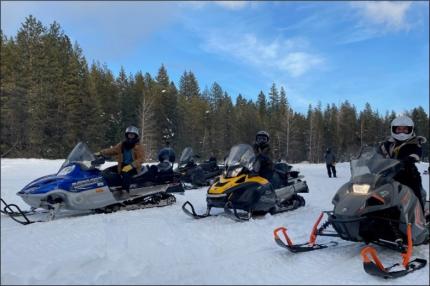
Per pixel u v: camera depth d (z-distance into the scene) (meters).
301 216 8.20
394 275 4.40
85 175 7.91
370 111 93.50
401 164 5.18
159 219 7.53
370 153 5.39
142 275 4.31
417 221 5.10
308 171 27.77
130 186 8.72
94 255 4.84
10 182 13.63
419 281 4.38
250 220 7.50
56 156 41.44
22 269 4.47
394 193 4.97
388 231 5.14
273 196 8.15
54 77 43.31
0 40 42.53
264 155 8.52
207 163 14.66
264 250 5.55
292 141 71.62
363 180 5.09
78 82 46.84
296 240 6.18
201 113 66.75
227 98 83.75
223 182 7.75
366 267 4.45
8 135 39.81
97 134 47.16
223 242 5.90
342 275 4.56
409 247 4.74
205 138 63.84
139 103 57.97
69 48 51.09
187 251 5.37
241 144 8.21
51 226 6.73
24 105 40.38
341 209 4.93
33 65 42.72
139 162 8.80
